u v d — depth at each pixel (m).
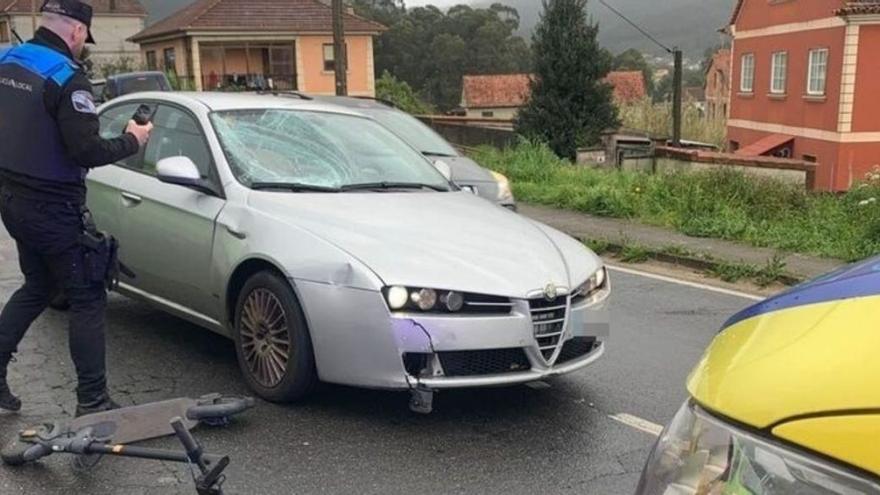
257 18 44.44
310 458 3.91
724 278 8.17
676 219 10.60
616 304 7.11
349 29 46.41
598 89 24.70
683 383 5.03
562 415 4.50
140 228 5.28
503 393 4.80
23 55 3.92
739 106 32.66
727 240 9.65
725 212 10.43
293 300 4.26
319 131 5.50
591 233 10.09
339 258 4.11
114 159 4.02
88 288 4.06
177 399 4.23
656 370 5.27
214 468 3.21
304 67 45.53
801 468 1.42
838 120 25.16
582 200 11.73
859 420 1.36
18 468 3.72
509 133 20.06
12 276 7.18
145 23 66.06
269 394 4.47
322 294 4.10
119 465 3.78
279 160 5.07
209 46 44.00
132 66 50.66
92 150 3.88
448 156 9.02
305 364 4.27
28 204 3.89
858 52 24.53
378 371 4.01
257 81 41.47
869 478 1.33
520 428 4.32
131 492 3.54
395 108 10.17
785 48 28.59
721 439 1.57
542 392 4.83
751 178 12.12
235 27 43.59
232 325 4.75
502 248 4.39
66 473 3.69
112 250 4.11
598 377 5.12
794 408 1.44
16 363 5.01
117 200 5.48
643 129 29.59
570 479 3.79
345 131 5.63
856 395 1.38
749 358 1.62
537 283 4.14
